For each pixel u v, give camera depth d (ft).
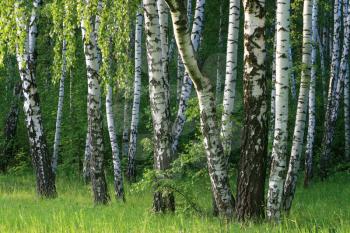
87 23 40.29
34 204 46.47
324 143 80.38
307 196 58.03
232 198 33.83
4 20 37.50
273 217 32.32
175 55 111.65
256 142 32.24
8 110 100.99
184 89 61.21
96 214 37.01
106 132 95.71
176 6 29.76
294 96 93.91
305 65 44.52
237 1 45.06
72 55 43.60
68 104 98.17
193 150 40.14
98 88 50.65
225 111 43.42
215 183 33.65
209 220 34.45
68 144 90.48
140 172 86.38
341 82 81.05
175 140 61.72
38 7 51.29
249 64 32.37
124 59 48.70
